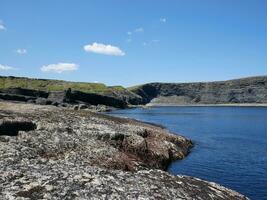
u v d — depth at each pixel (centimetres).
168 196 2152
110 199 1867
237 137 9475
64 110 6756
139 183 2273
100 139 4628
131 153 4738
